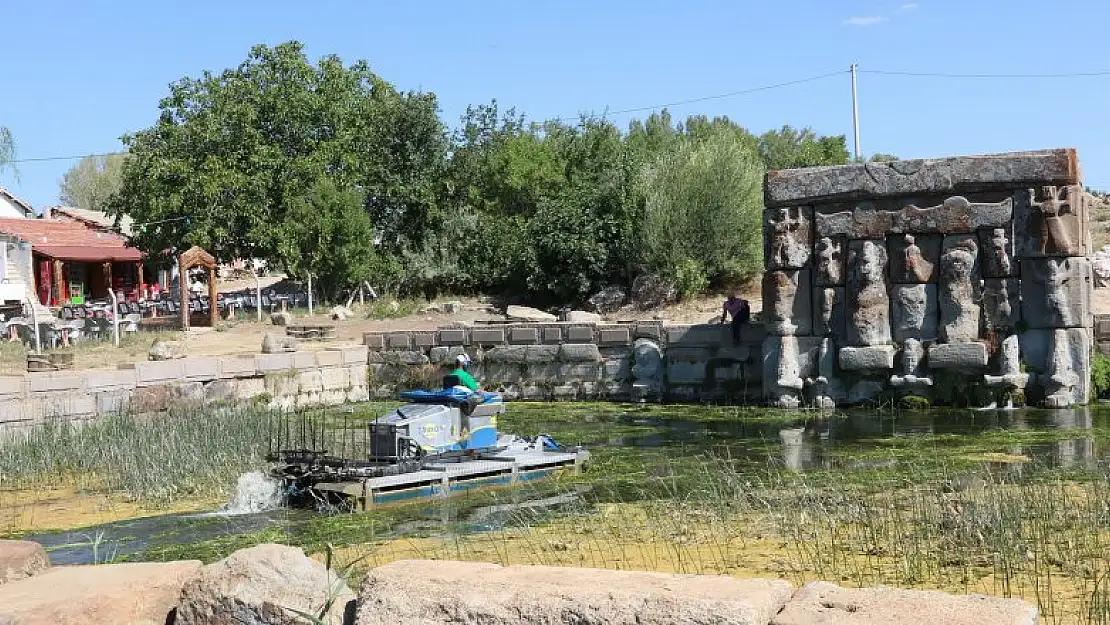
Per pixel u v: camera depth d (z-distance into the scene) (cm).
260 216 4238
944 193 2261
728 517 1156
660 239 3525
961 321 2247
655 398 2612
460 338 2820
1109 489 1201
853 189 2320
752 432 2022
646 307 3512
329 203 4166
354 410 2534
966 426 1983
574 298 3838
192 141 4300
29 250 4756
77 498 1475
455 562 502
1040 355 2222
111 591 534
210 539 1188
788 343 2406
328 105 4503
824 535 1042
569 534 1110
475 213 4722
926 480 1359
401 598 468
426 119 4828
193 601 534
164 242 4234
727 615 421
